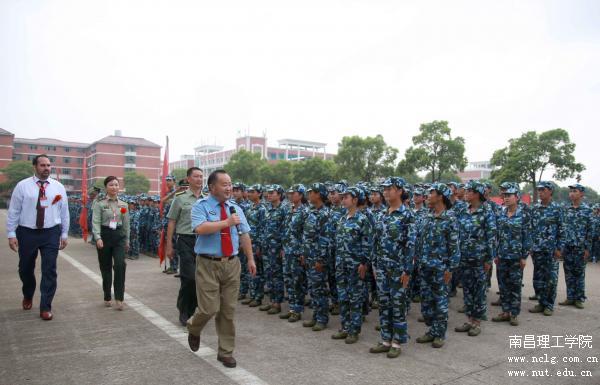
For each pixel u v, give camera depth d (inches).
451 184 315.3
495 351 191.0
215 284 161.6
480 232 218.8
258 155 1982.0
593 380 158.7
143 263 452.8
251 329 221.1
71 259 461.1
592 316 256.4
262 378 155.5
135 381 151.9
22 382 150.0
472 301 219.1
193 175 227.1
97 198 261.6
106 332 208.8
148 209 520.1
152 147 3240.7
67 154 3250.5
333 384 150.7
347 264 200.8
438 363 174.4
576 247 278.5
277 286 255.4
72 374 157.6
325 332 217.8
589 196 2031.3
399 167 1003.9
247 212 299.0
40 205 233.6
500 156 975.6
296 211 242.4
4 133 2792.8
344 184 280.7
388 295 187.5
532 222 268.5
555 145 884.0
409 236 182.7
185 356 177.5
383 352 186.5
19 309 249.8
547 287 259.4
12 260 447.8
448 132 947.3
